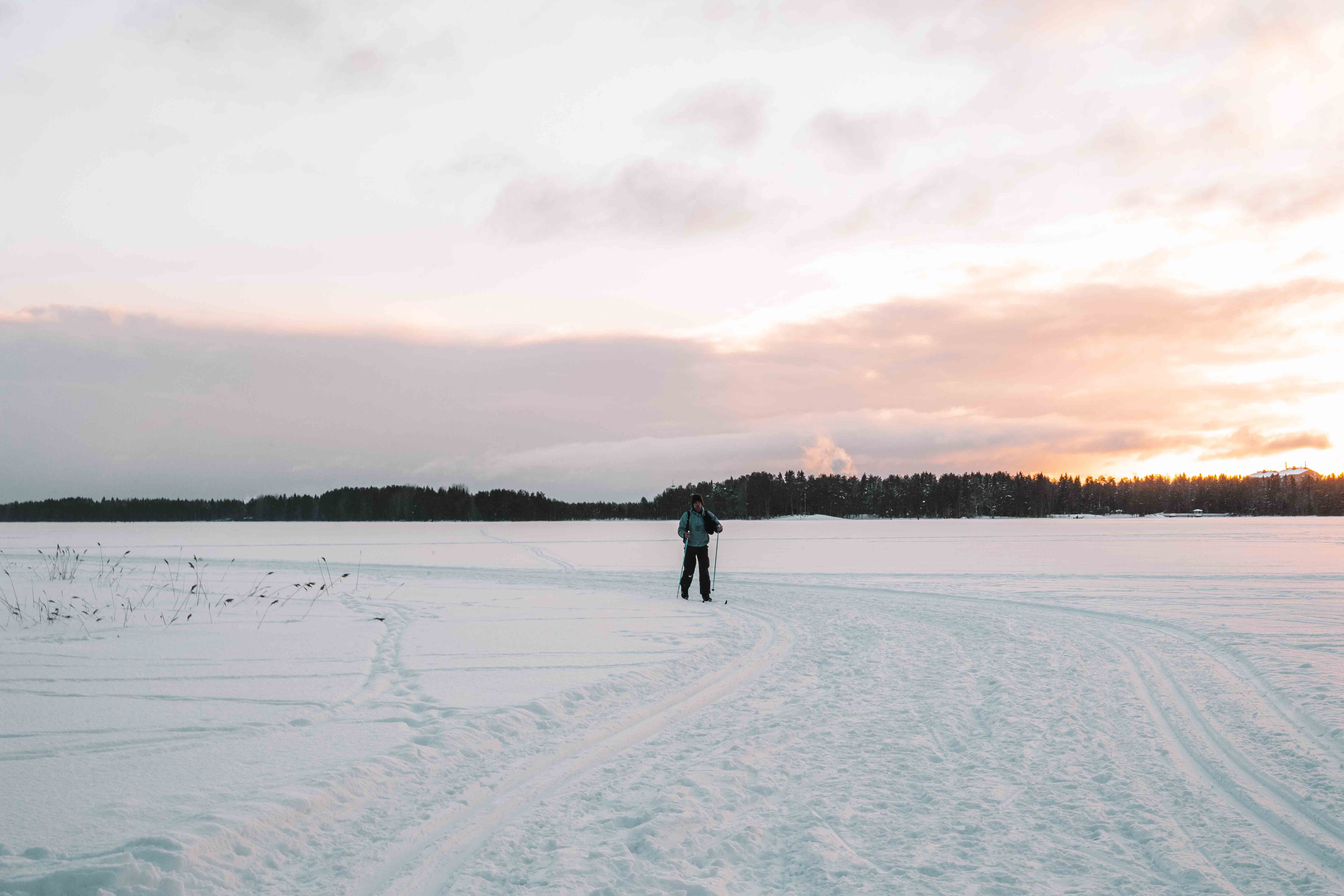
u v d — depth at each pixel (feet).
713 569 75.56
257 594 48.34
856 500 508.12
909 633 34.06
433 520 536.01
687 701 21.74
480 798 14.12
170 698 20.21
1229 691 22.35
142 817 12.06
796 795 14.29
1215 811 13.39
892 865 11.35
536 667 24.97
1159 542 138.21
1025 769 15.61
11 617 36.04
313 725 17.84
